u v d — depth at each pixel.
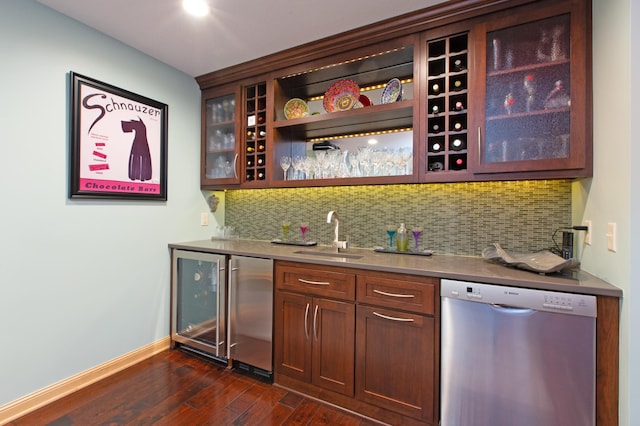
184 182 2.62
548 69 1.53
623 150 1.15
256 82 2.44
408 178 1.85
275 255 1.97
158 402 1.78
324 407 1.74
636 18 1.10
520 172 1.56
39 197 1.72
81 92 1.89
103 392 1.87
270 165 2.34
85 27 1.92
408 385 1.55
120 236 2.15
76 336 1.90
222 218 3.04
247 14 1.79
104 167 2.02
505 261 1.55
